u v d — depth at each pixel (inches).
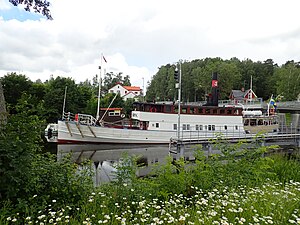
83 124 1117.1
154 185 245.0
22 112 193.0
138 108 1184.8
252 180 289.3
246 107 2396.7
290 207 196.7
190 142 818.8
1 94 228.8
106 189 234.4
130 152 1020.5
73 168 239.3
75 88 2043.6
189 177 270.5
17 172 174.2
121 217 174.1
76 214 183.0
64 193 200.4
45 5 270.4
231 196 220.8
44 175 203.6
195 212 185.9
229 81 3550.7
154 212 186.9
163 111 1134.4
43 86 1998.0
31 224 156.6
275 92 3772.1
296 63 4188.0
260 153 329.7
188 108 1141.1
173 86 3895.2
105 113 1311.5
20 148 176.6
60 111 1891.0
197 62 4675.2
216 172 296.4
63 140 1132.5
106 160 848.3
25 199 180.5
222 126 1171.9
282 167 414.3
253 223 169.5
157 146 1140.5
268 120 1557.6
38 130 193.3
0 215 155.7
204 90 3612.2
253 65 4338.1
